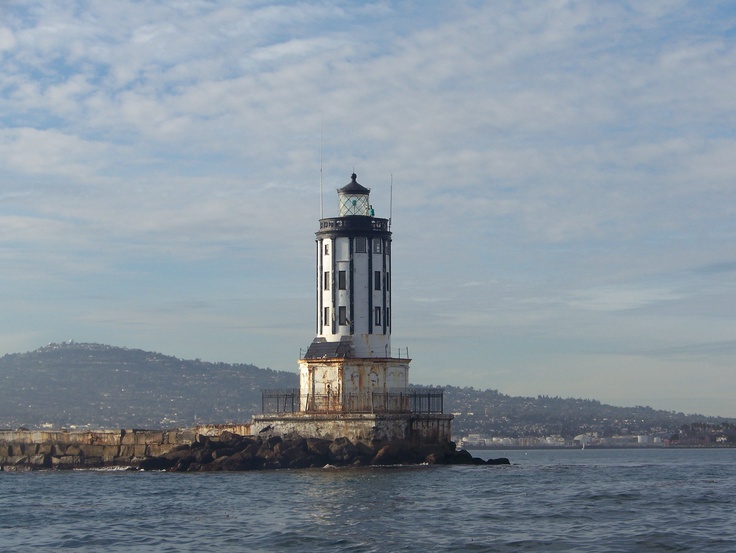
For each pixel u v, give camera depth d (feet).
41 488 310.45
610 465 494.59
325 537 201.26
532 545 191.42
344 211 393.29
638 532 205.36
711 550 185.37
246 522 223.30
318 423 368.48
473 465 386.52
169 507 252.21
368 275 382.83
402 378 384.68
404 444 371.76
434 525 215.72
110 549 193.57
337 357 375.04
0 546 198.90
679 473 393.09
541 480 325.21
